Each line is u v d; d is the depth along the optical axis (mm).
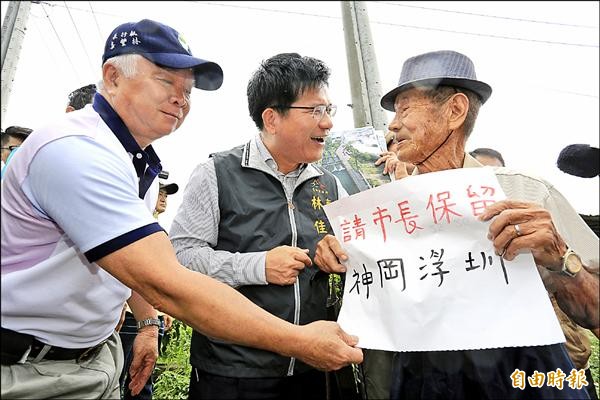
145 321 1637
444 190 964
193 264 1196
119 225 881
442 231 963
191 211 1263
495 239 897
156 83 1034
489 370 951
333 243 1087
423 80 1030
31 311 959
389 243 1008
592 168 1086
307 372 1227
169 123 1078
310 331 930
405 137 1071
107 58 1056
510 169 1076
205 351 1220
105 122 1037
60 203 884
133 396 1717
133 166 1033
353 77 2135
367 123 2023
